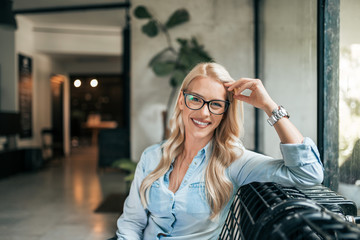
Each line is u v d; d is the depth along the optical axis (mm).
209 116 1070
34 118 7039
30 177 5586
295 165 905
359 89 1481
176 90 4133
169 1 4074
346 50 1499
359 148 1463
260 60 3711
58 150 8633
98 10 5707
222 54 4008
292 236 786
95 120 12141
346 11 1500
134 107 4191
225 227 1146
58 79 8516
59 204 3789
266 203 836
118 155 6156
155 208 1114
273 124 966
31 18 6340
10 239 2674
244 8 3980
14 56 6102
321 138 1535
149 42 4121
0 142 5711
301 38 2209
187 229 1091
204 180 1096
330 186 1512
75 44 6969
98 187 4773
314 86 1885
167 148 1185
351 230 560
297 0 2285
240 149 1116
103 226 2994
